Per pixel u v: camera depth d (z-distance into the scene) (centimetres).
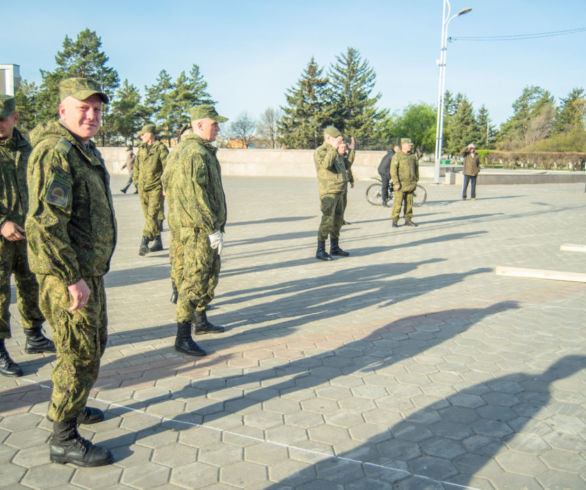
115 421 311
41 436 295
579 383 364
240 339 450
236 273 699
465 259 794
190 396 344
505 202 1661
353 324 491
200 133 427
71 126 254
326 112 5600
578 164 4759
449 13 2417
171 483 253
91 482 253
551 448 285
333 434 298
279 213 1368
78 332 256
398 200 1113
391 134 8288
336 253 815
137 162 782
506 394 348
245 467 266
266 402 336
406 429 304
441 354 416
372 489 249
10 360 376
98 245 262
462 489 250
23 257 386
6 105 354
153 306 546
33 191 234
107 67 4588
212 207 429
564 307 544
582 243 932
